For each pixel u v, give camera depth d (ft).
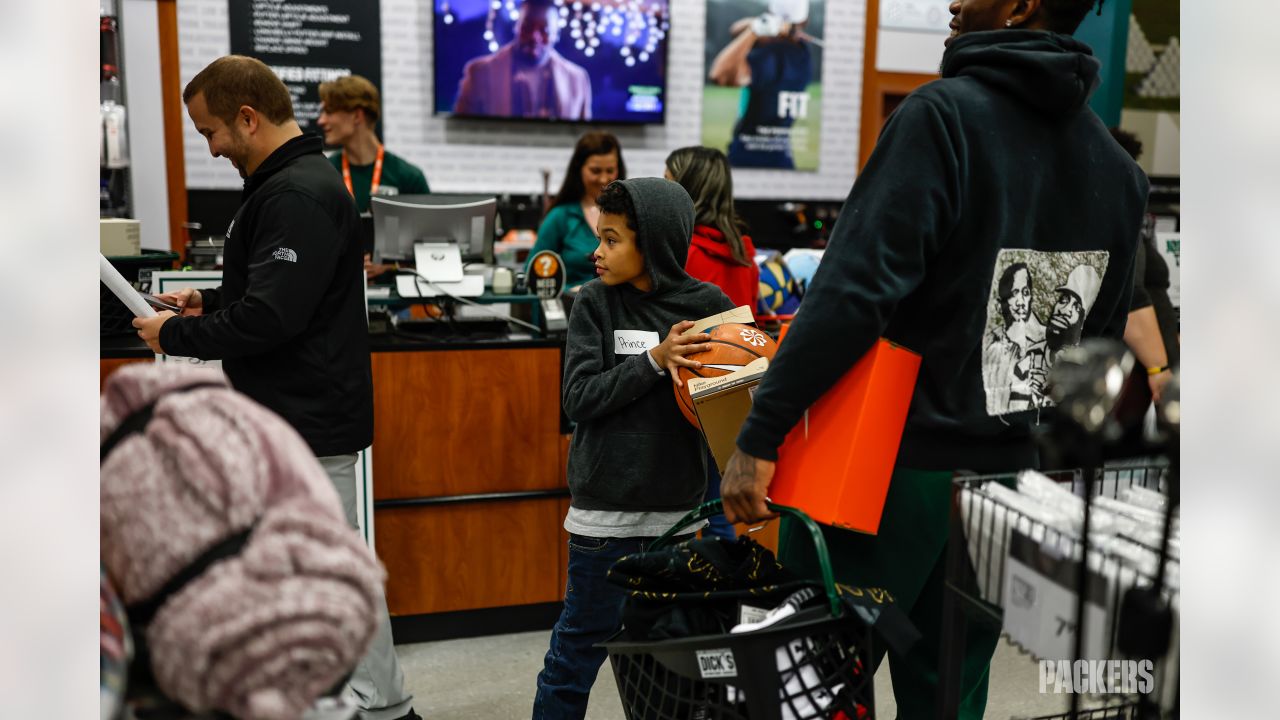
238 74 6.96
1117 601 3.29
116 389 2.36
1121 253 5.02
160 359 8.73
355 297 7.39
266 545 2.18
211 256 11.68
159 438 2.27
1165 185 14.32
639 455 6.59
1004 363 4.76
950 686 4.03
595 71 21.39
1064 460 3.77
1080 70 4.56
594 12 21.12
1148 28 13.70
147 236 19.20
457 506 10.18
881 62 23.29
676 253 6.84
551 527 10.52
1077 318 4.92
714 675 3.85
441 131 21.21
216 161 19.42
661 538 4.96
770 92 22.81
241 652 2.13
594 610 6.74
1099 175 4.85
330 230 6.96
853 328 4.39
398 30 20.49
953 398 4.70
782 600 4.36
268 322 6.73
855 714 3.94
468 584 10.33
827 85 23.16
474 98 20.85
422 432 9.97
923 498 4.75
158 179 19.07
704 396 5.77
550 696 6.81
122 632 2.19
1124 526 3.40
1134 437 3.46
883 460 4.58
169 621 2.14
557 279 11.21
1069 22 4.80
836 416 4.59
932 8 23.32
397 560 10.07
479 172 21.59
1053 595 3.51
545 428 10.36
